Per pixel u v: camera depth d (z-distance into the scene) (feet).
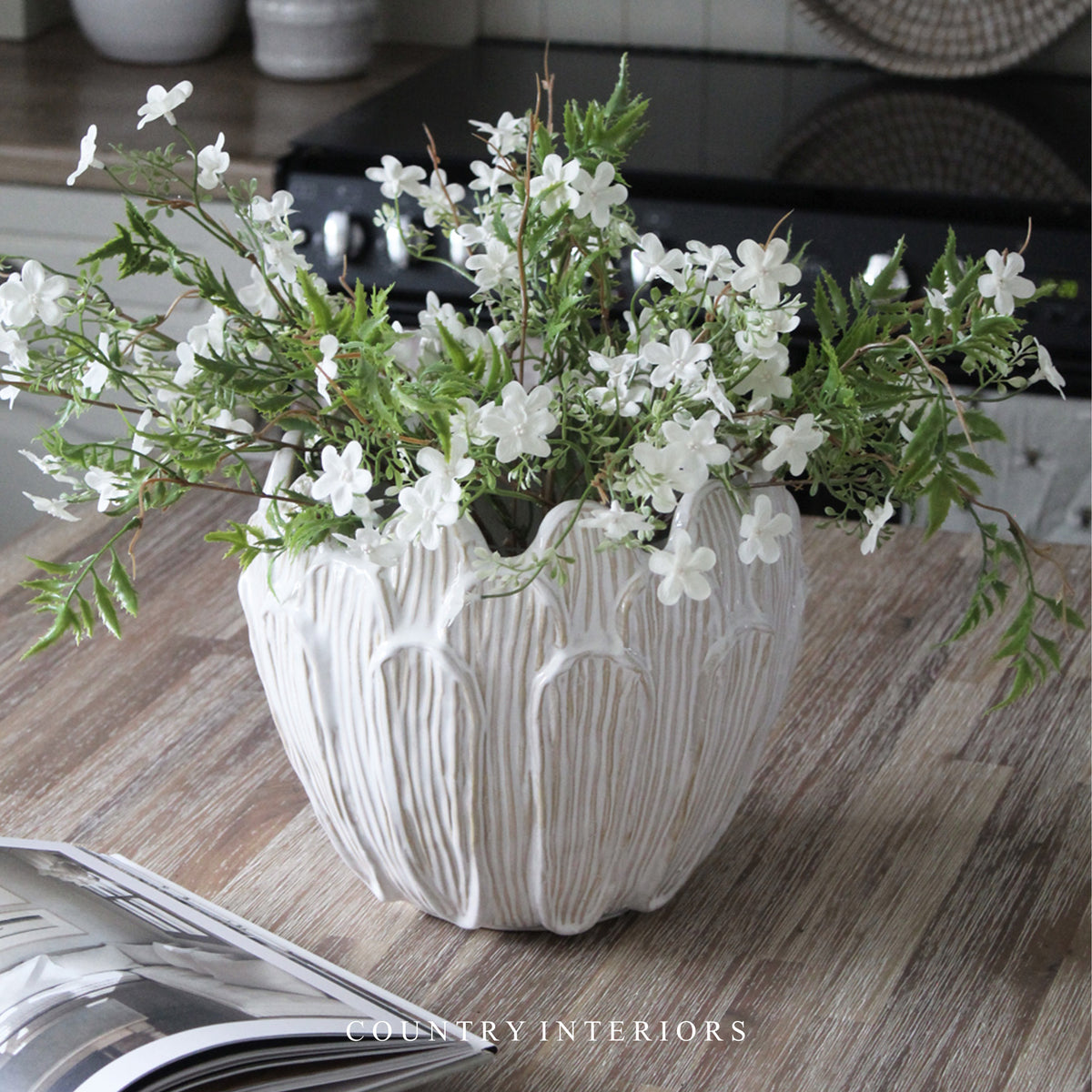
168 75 8.04
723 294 2.21
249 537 2.55
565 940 2.75
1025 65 8.15
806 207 6.25
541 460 2.50
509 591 2.30
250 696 3.50
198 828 3.05
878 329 2.29
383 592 2.32
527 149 2.26
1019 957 2.71
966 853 3.00
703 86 7.88
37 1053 2.06
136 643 3.69
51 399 6.84
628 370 2.22
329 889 2.89
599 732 2.38
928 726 3.42
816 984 2.64
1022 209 6.06
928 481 2.11
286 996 2.31
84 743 3.31
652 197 6.41
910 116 7.36
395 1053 2.23
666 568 2.10
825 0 7.95
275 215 2.32
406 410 2.15
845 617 3.85
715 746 2.53
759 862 2.98
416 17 8.77
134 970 2.29
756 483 2.47
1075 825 3.09
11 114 7.23
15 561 4.03
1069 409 6.01
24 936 2.35
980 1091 2.39
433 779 2.43
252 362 2.24
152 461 2.21
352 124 6.94
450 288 6.39
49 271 2.20
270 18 7.81
